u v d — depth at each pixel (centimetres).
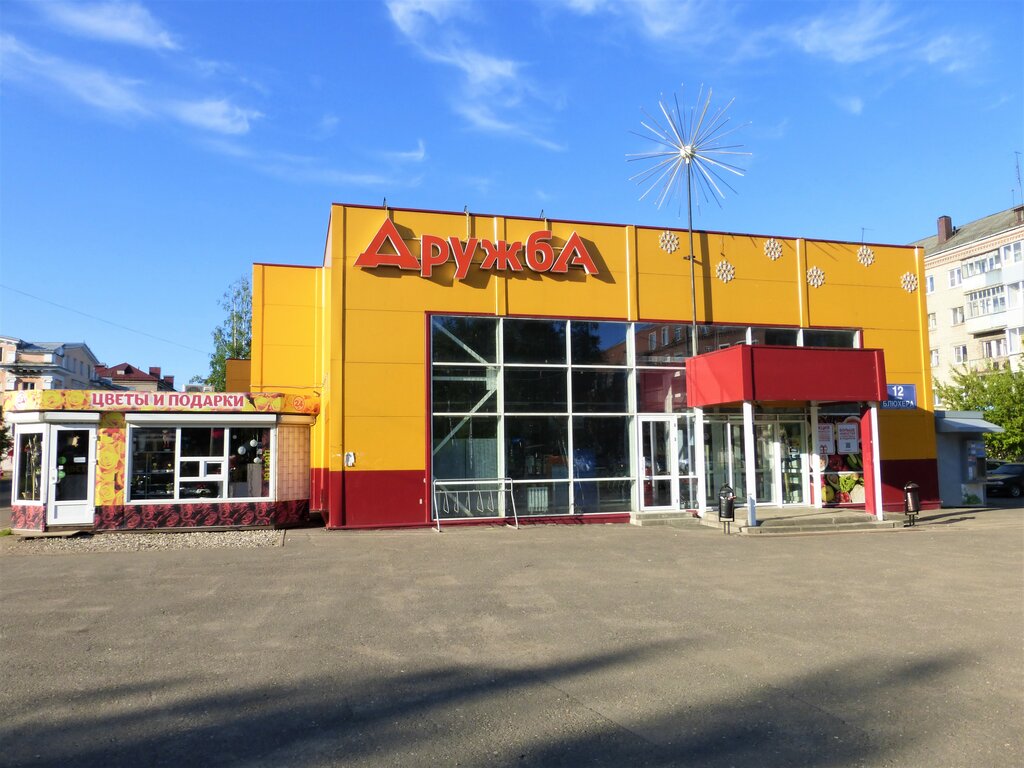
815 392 1758
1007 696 565
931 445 2214
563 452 1892
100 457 1670
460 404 1838
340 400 1755
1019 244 4778
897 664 648
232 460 1750
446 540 1530
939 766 439
